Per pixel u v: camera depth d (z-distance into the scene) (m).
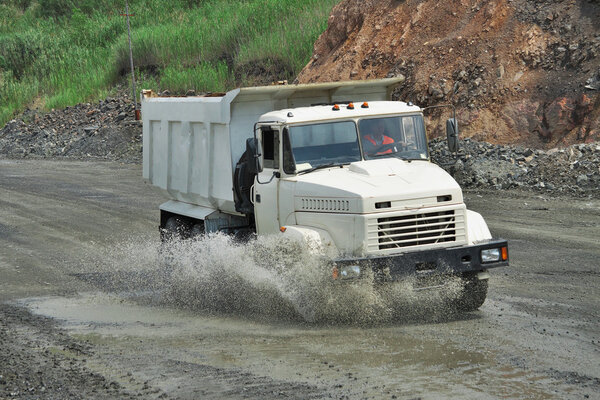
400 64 26.41
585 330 8.78
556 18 23.89
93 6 62.72
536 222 15.75
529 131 22.16
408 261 9.20
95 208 21.47
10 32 62.69
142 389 7.29
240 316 10.52
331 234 9.62
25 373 7.93
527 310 9.84
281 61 36.59
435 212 9.45
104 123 38.75
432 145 22.83
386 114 10.64
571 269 12.01
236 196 11.80
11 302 12.03
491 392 6.77
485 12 25.36
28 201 23.30
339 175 9.93
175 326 10.04
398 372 7.45
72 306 11.62
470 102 23.61
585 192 18.30
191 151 13.03
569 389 6.80
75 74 48.84
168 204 14.40
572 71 22.47
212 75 37.94
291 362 7.97
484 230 9.84
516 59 23.70
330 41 31.47
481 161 21.08
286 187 10.32
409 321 9.58
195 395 7.05
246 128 11.80
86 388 7.36
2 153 39.66
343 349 8.38
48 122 42.09
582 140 20.80
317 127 10.38
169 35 44.62
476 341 8.46
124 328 10.03
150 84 41.00
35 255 15.81
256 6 42.91
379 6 29.58
